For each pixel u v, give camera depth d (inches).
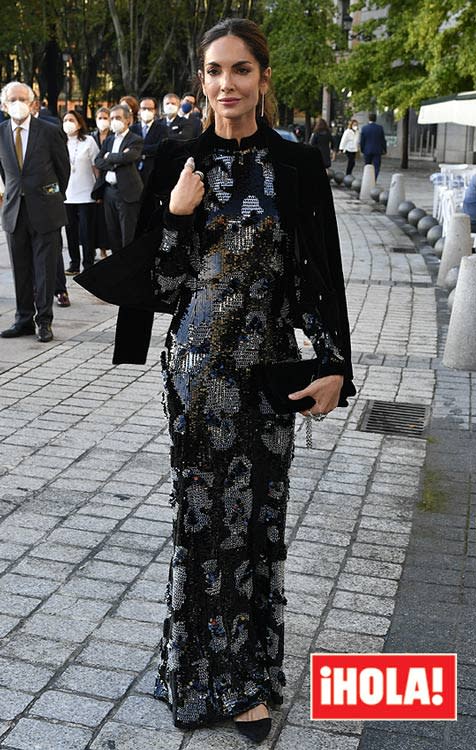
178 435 120.7
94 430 242.8
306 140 1546.5
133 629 151.3
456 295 309.0
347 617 156.9
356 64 1056.2
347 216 738.2
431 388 287.3
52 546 179.2
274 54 1492.4
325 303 117.8
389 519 195.2
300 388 119.0
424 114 547.8
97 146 450.0
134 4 1534.2
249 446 121.3
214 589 123.0
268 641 129.3
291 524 191.0
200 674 125.3
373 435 244.8
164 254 116.7
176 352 120.8
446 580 170.7
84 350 321.7
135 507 197.5
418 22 771.4
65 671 139.6
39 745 123.5
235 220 116.6
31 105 329.1
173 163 118.5
